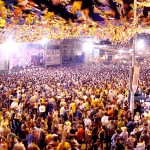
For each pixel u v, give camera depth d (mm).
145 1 9727
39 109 17781
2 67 47875
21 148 10000
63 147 10359
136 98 22750
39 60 61094
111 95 22531
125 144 11977
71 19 10250
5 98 20938
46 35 15875
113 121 14156
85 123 14281
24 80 31625
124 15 10133
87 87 26312
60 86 26078
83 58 75250
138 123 14086
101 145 13156
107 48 70125
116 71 52656
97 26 12336
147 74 47688
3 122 12281
